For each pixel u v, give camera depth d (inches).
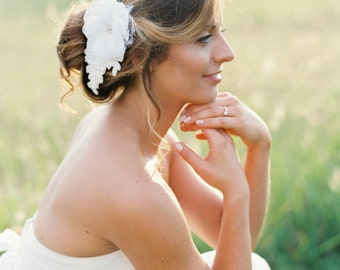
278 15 577.0
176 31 90.9
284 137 233.0
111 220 91.0
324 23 518.0
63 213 96.0
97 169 92.4
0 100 352.2
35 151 246.7
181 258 93.3
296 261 184.5
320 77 329.7
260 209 116.6
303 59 376.5
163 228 90.4
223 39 96.3
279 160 207.3
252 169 114.0
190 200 120.8
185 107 104.7
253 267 118.4
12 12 687.1
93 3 94.0
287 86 321.1
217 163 100.7
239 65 365.1
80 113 220.8
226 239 100.9
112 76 95.4
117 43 91.9
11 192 200.1
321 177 201.8
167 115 100.0
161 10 91.4
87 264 96.7
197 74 94.8
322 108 265.7
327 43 421.7
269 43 434.6
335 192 192.7
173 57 93.5
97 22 92.6
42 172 218.7
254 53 392.8
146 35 91.4
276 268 183.5
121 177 91.0
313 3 633.0
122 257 97.3
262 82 327.9
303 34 469.1
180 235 91.9
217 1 92.3
